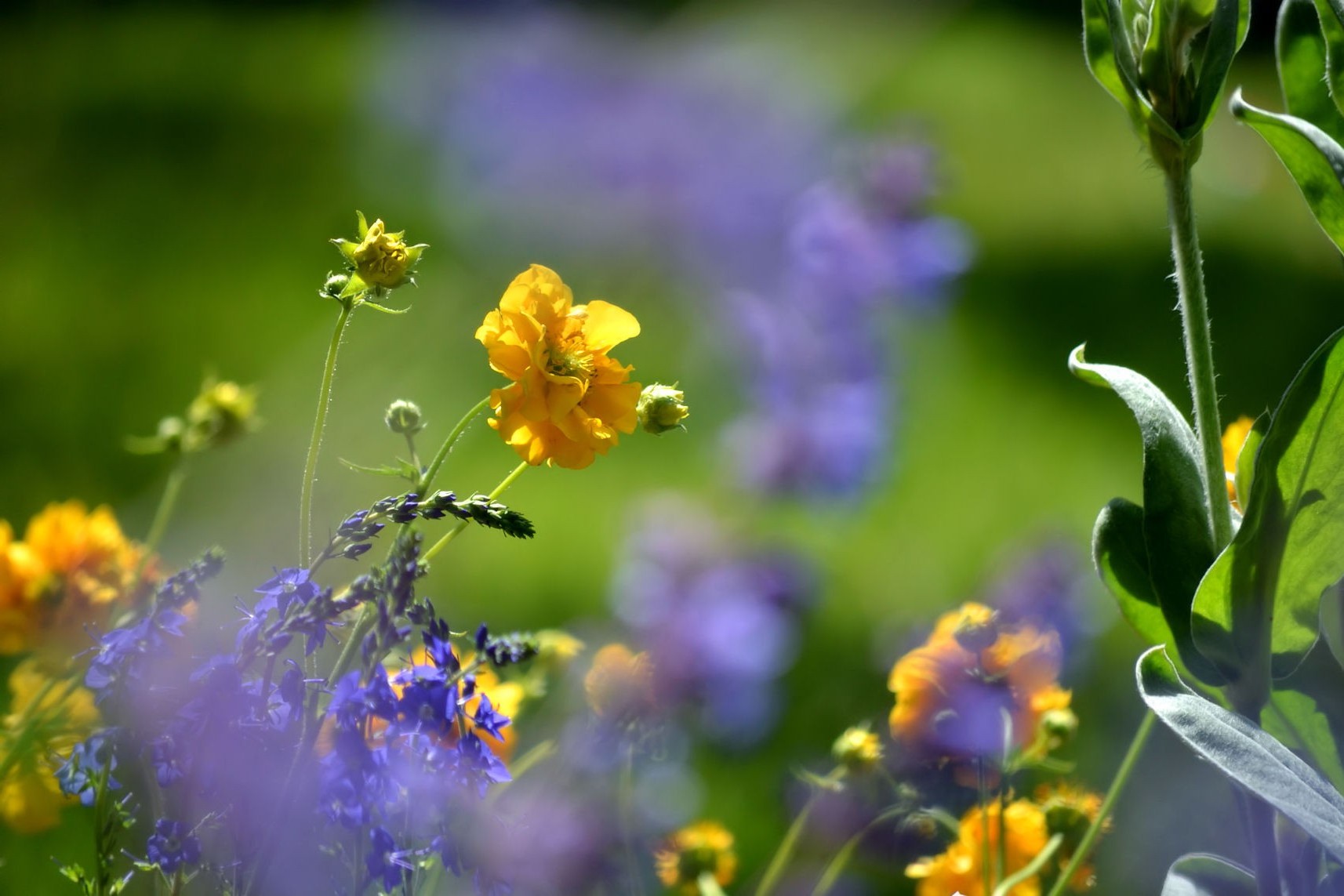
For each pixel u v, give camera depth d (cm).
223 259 286
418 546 89
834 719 142
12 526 173
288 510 163
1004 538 218
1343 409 91
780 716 133
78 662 97
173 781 90
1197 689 93
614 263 226
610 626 130
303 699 90
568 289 94
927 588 196
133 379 225
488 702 91
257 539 155
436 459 92
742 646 120
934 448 249
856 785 105
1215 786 112
